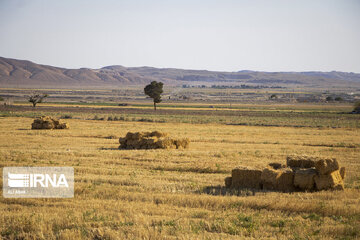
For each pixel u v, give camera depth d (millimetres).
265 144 65312
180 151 51812
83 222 20375
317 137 79562
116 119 134125
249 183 29609
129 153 48375
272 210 23016
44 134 78500
